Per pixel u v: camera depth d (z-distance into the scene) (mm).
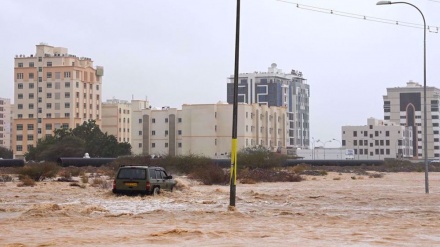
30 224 20250
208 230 18281
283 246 14539
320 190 44656
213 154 141375
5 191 40375
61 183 51344
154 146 150250
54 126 163375
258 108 148625
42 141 142375
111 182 50094
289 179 62781
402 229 18953
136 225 20016
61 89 163750
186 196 34781
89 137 143500
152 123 150875
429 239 16250
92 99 171500
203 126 142375
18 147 166375
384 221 22156
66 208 25969
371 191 43219
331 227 19594
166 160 74625
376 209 28281
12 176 63844
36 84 165500
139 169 33719
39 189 42625
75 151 132250
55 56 164750
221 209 27016
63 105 163500
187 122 143750
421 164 125250
